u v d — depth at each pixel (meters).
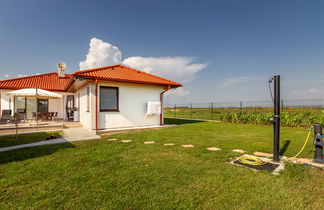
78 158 4.53
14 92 9.77
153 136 7.83
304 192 2.74
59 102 15.42
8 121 11.52
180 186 2.96
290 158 4.42
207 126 11.64
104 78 8.62
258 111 14.30
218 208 2.34
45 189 2.87
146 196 2.64
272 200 2.53
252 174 3.44
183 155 4.80
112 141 6.77
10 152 5.14
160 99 11.23
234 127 11.09
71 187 2.93
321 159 4.01
